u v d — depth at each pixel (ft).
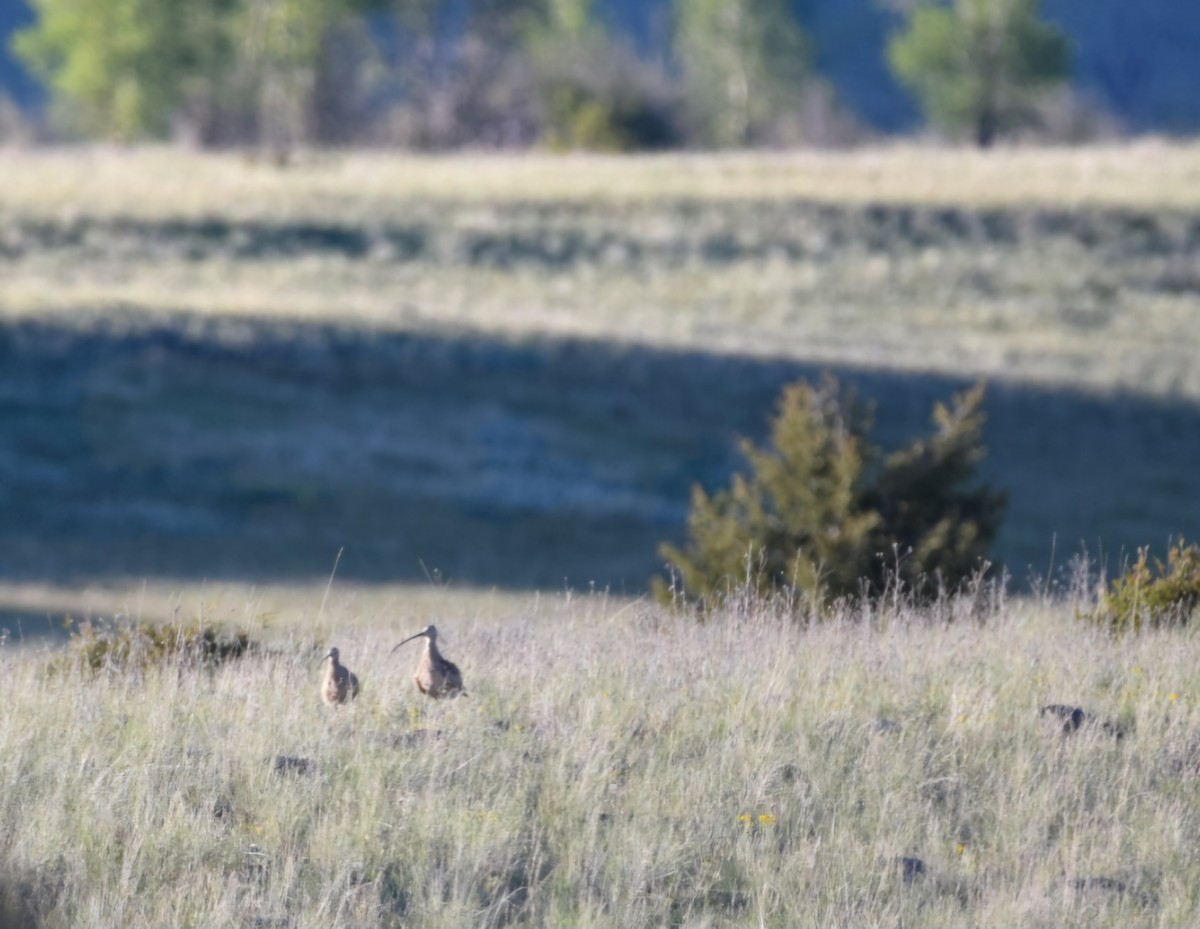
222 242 510.58
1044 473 345.31
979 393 162.09
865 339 440.45
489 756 78.79
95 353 349.00
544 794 73.87
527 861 68.54
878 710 87.56
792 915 64.34
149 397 335.06
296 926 62.13
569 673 90.84
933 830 71.67
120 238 501.15
